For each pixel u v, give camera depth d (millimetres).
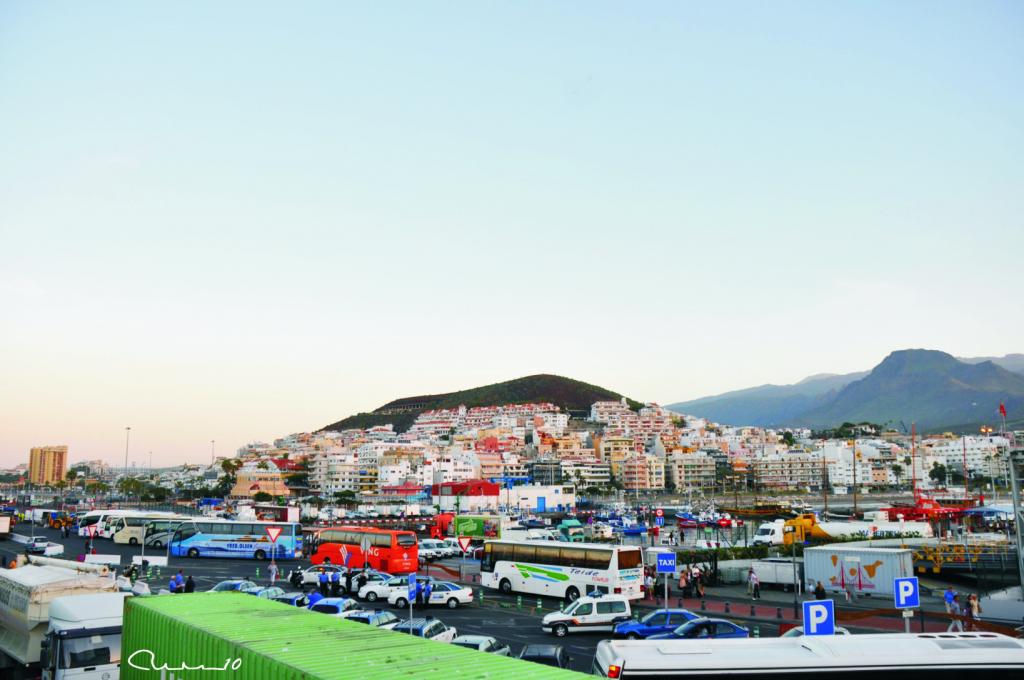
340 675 13781
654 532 128250
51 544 84750
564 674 13953
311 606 40094
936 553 75438
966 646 18859
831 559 60250
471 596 54500
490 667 14523
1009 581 72625
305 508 165250
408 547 71500
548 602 56312
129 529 93688
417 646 16594
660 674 18141
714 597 58625
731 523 159750
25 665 27188
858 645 19000
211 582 62875
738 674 18141
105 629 26016
